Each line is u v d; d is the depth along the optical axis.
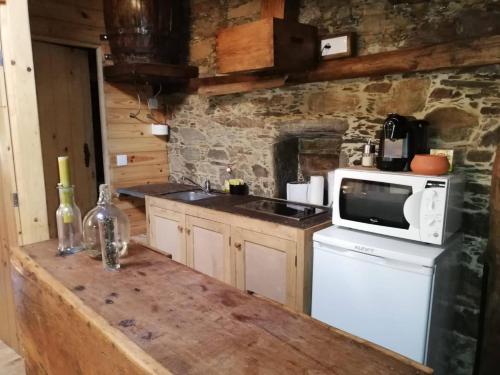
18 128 2.09
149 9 3.12
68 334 1.21
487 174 2.03
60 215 1.58
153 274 1.37
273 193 3.11
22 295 1.54
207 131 3.58
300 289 2.22
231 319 1.07
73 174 3.47
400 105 2.31
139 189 3.58
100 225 1.42
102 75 3.48
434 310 1.78
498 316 1.76
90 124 3.58
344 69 2.47
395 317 1.80
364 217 2.05
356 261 1.90
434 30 2.14
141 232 3.92
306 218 2.40
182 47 3.69
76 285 1.27
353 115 2.53
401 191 1.89
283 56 2.39
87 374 1.13
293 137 3.07
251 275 2.52
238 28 2.49
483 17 1.91
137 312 1.10
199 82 3.48
